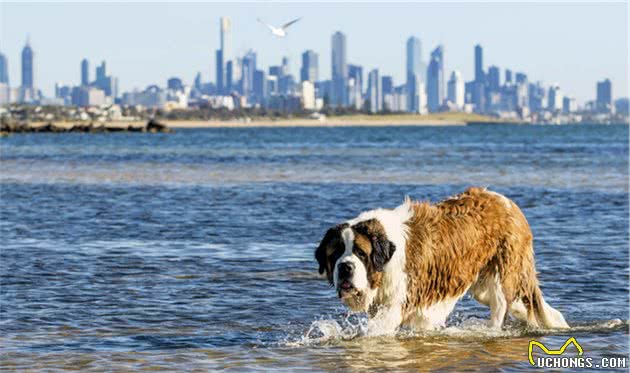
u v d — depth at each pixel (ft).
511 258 38.88
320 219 81.15
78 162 200.03
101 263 57.00
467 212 38.42
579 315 42.55
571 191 111.96
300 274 52.95
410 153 244.22
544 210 88.48
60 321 41.37
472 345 36.91
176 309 43.98
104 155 238.48
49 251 62.03
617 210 88.12
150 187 122.52
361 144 339.16
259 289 48.70
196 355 35.53
